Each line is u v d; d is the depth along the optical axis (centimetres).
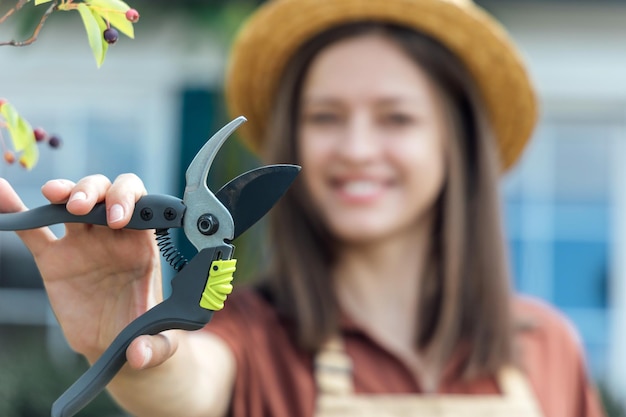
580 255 599
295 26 216
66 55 557
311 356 200
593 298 599
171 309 106
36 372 507
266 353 197
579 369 222
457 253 211
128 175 111
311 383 196
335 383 195
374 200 201
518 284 600
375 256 210
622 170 591
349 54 206
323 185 204
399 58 207
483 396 205
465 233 216
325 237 211
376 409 194
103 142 575
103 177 112
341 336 202
